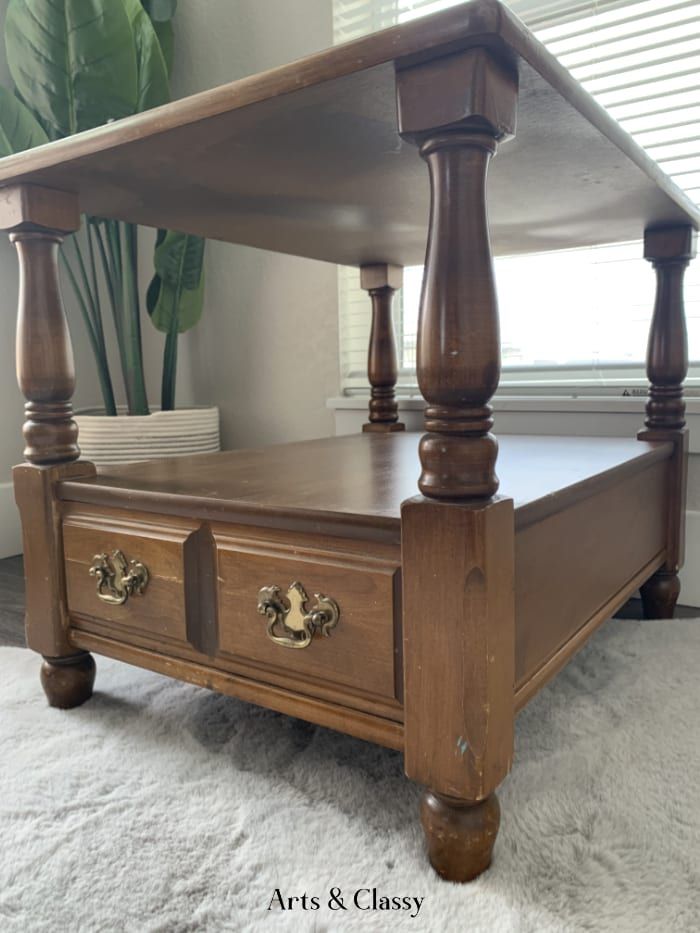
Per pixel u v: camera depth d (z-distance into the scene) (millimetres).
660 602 1222
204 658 790
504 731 599
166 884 597
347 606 656
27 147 1598
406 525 589
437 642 583
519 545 648
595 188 942
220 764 786
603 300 1491
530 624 680
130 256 1709
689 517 1354
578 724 853
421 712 600
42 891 591
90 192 879
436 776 594
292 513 685
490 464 573
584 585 829
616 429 1397
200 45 1865
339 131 681
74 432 923
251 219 1061
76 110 1555
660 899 565
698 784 723
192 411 1709
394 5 1625
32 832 666
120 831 666
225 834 659
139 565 822
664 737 818
